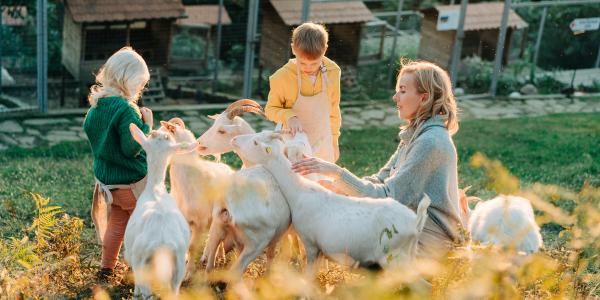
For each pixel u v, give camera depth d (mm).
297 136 4082
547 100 13305
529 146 9172
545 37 13656
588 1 12883
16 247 3863
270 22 12812
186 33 12453
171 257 2891
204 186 3607
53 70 12047
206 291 3416
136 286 2990
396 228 3062
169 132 3613
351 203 3270
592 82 13672
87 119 3674
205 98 12102
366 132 10195
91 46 10852
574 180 6824
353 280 3607
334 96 4598
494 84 13414
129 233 3082
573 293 3131
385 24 13828
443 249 3387
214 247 3469
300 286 2902
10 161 7098
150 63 11836
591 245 3098
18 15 10594
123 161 3617
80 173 6547
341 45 13438
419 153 3254
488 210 3594
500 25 13578
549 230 5230
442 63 13820
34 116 9695
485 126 10703
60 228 4105
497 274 2656
